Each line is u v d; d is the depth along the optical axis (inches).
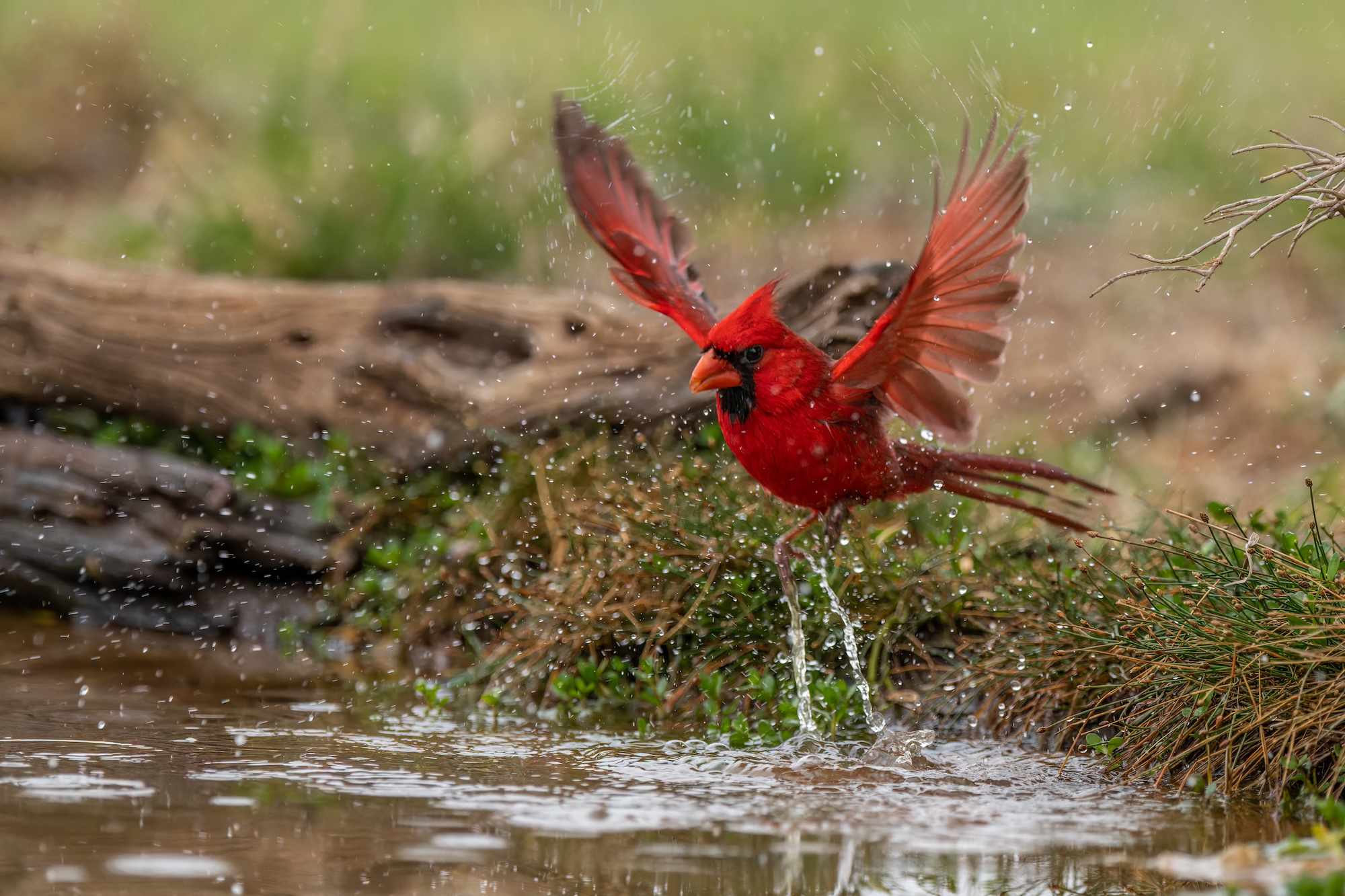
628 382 425.1
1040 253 683.4
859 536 352.8
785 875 209.2
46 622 422.6
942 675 330.0
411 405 440.5
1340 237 653.9
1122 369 573.6
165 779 259.1
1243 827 238.2
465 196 644.1
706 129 771.4
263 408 453.4
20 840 219.3
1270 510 435.5
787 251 695.1
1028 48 824.9
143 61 797.2
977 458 314.7
